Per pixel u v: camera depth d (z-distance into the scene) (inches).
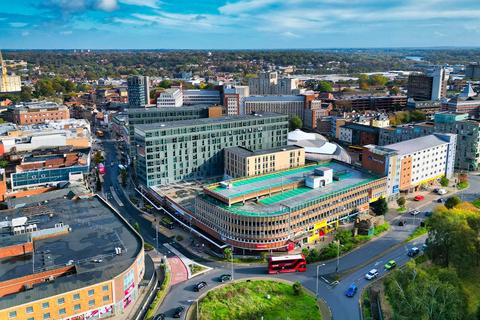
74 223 6427.2
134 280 5447.8
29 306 4589.1
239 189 7598.4
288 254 6815.9
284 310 5393.7
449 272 5408.5
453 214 6476.4
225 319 5211.6
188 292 5812.0
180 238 7460.6
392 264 6387.8
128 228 6269.7
